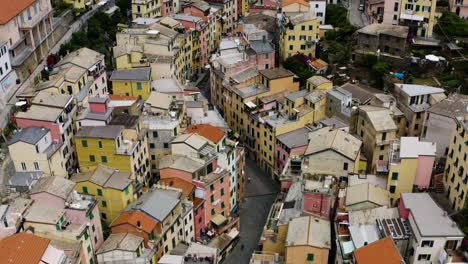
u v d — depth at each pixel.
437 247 73.56
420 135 112.62
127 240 83.62
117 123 101.12
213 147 103.81
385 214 82.56
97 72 118.12
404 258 78.06
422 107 111.75
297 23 147.38
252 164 129.88
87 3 165.38
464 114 100.25
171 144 103.31
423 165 90.12
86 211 82.62
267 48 144.38
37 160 91.44
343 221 84.81
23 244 72.56
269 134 120.31
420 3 140.12
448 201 88.81
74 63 113.75
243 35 155.25
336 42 152.12
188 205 95.31
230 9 198.38
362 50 142.50
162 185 96.31
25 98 106.06
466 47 138.50
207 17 175.50
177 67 148.12
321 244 82.00
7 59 112.50
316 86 124.06
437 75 132.62
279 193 112.94
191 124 116.12
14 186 88.88
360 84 134.50
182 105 115.38
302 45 150.25
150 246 85.12
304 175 96.56
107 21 158.75
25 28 121.81
